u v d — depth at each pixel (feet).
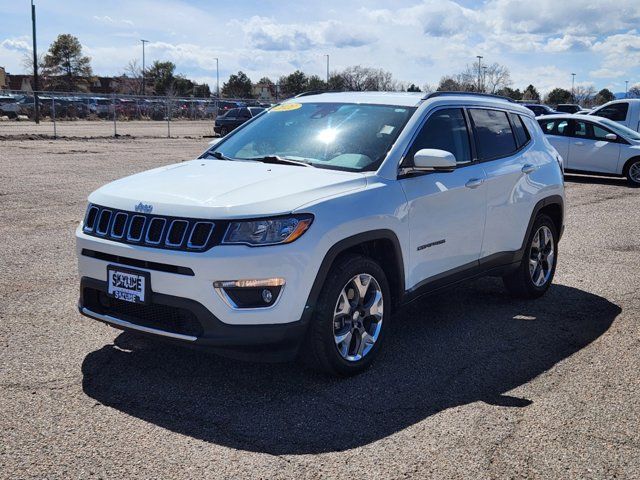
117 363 14.88
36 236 27.43
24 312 18.10
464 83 203.21
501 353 16.34
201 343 12.89
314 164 15.94
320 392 13.76
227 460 11.00
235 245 12.82
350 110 17.53
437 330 17.97
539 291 21.11
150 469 10.64
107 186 15.24
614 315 19.63
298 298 13.20
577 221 35.76
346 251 14.62
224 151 17.71
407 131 16.33
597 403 13.57
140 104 176.45
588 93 261.65
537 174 20.44
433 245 16.51
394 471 10.82
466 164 17.90
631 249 28.89
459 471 10.88
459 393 13.93
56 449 11.15
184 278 12.84
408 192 15.65
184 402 13.10
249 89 288.10
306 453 11.32
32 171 49.08
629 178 52.37
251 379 14.29
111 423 12.13
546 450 11.63
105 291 13.97
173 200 13.52
